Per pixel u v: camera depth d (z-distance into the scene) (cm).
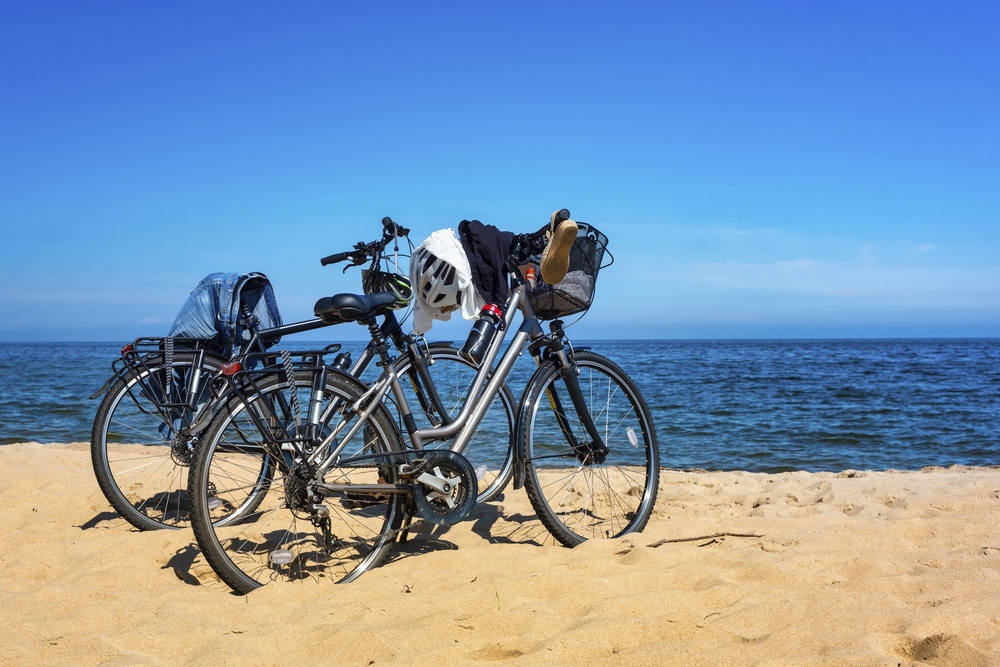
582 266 332
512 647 203
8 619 231
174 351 349
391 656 200
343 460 276
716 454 845
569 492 425
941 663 185
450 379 366
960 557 277
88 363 4203
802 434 1014
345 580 275
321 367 277
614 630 209
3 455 584
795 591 241
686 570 263
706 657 191
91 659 197
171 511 377
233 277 362
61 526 364
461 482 300
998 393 1733
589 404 336
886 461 802
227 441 266
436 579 267
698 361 4247
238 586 261
